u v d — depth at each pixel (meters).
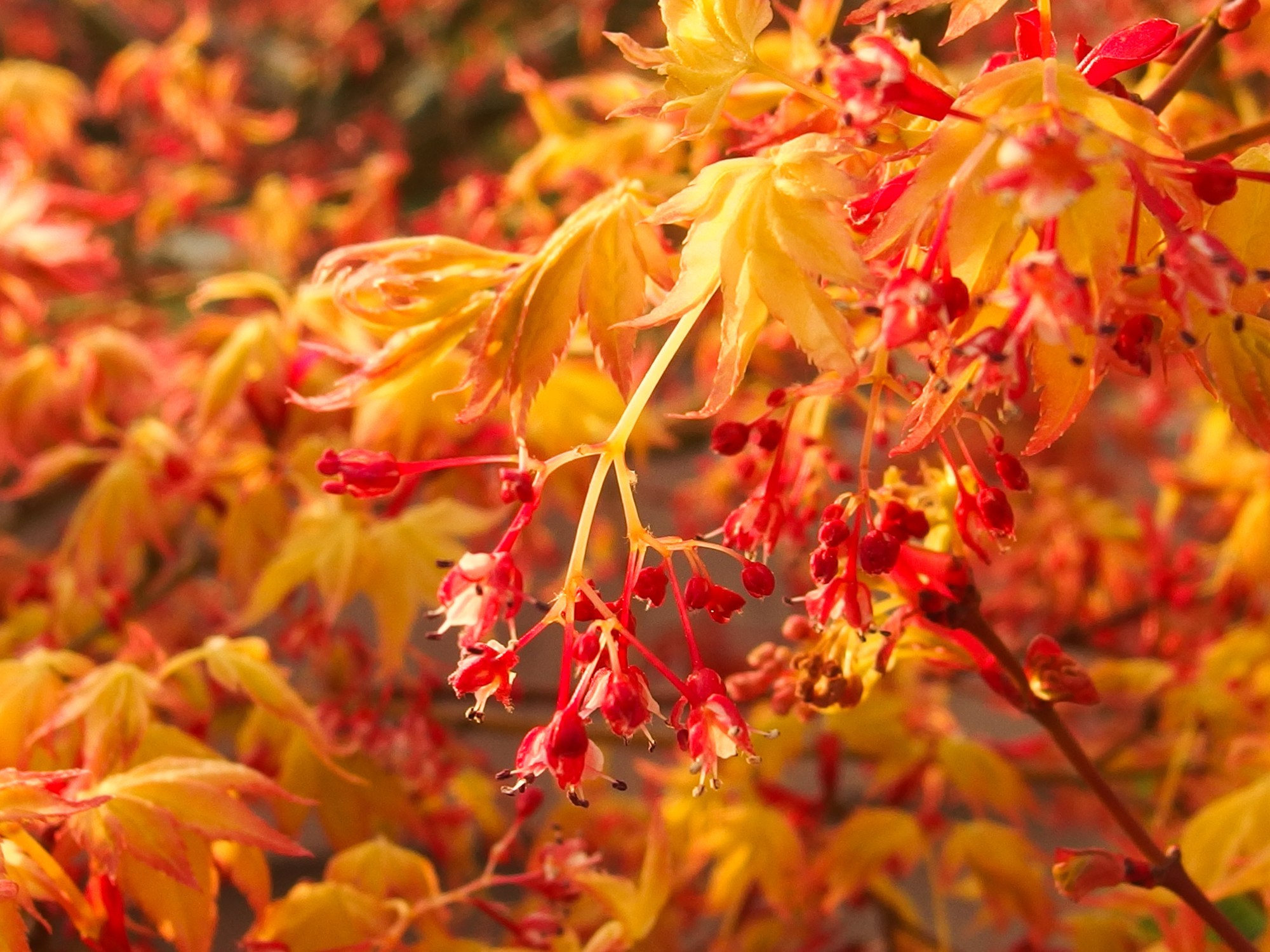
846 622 0.32
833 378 0.32
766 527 0.32
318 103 1.39
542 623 0.31
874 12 0.31
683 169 0.43
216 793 0.35
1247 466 0.52
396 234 0.70
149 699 0.37
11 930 0.33
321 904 0.37
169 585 0.53
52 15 1.38
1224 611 0.51
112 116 1.05
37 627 0.51
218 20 1.51
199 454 0.46
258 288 0.44
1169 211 0.30
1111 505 0.61
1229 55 0.45
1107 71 0.31
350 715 0.42
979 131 0.30
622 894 0.37
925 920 0.72
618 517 0.79
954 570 0.33
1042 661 0.34
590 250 0.33
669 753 0.60
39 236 0.50
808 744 0.55
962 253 0.30
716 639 0.73
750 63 0.32
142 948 0.39
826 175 0.31
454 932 0.48
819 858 0.44
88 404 0.48
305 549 0.41
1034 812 0.45
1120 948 0.44
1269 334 0.31
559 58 1.25
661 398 0.82
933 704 0.55
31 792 0.34
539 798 0.38
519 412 0.32
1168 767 0.50
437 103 1.31
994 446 0.31
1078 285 0.29
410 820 0.41
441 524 0.41
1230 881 0.37
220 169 1.12
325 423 0.46
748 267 0.31
